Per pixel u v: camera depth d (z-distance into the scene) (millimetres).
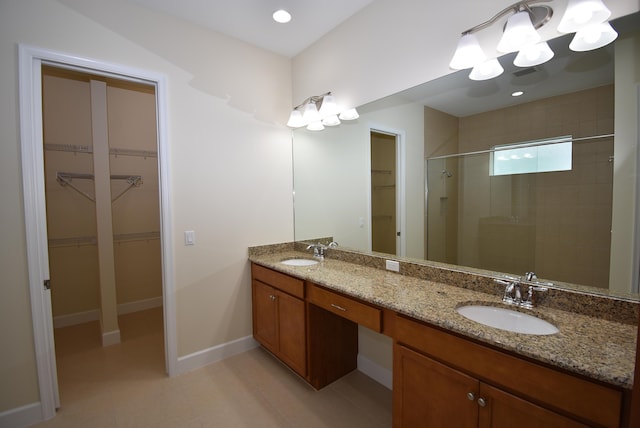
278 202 2768
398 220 1989
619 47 1146
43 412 1750
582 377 886
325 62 2422
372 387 2082
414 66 1797
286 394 2002
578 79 1247
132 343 2764
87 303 3281
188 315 2285
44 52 1692
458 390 1172
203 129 2303
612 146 1185
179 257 2227
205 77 2301
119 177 3414
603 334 1066
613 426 830
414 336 1325
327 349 2088
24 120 1654
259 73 2600
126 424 1729
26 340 1709
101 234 2691
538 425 966
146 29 2033
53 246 3082
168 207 2158
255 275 2521
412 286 1682
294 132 2834
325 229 2559
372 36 2037
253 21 2223
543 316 1244
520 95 1417
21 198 1676
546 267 1379
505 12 1280
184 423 1737
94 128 2635
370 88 2074
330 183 2482
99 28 1863
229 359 2457
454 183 1692
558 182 1329
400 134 1927
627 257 1172
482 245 1596
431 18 1695
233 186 2479
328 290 1804
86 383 2125
